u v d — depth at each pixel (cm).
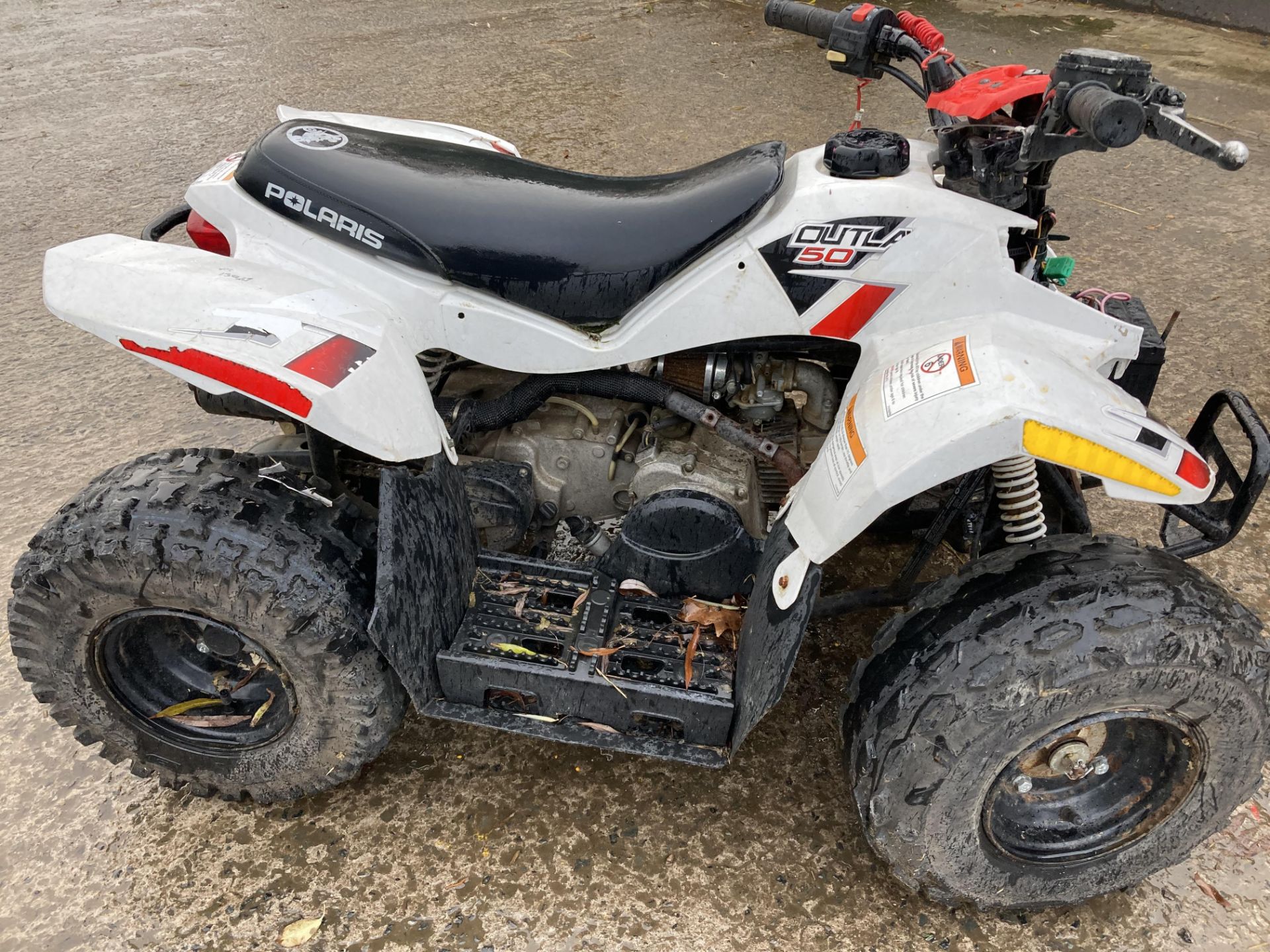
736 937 197
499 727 200
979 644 168
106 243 192
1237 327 388
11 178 531
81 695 206
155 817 222
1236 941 196
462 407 217
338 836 217
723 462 221
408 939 197
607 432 228
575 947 195
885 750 175
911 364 175
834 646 262
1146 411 172
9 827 220
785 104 605
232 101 636
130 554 181
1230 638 168
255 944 196
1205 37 714
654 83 648
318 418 172
